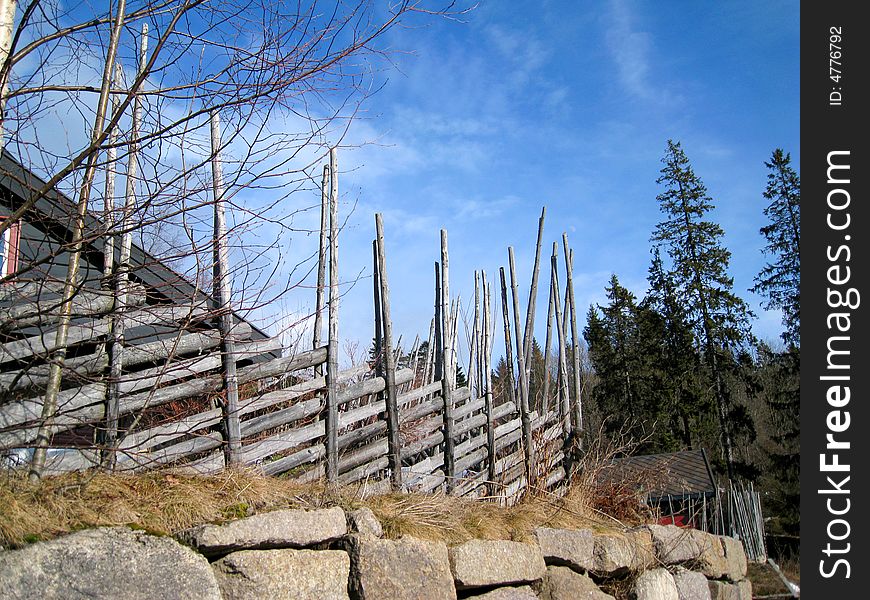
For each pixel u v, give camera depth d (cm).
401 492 611
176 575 371
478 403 809
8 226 388
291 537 429
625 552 690
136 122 441
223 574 395
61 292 427
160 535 377
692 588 761
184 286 487
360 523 473
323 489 524
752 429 2895
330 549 457
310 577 425
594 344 3691
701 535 831
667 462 973
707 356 2983
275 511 436
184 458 514
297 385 588
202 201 425
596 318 3741
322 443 605
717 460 2939
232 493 456
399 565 467
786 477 2717
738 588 863
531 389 1097
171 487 430
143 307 443
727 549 877
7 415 420
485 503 663
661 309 3209
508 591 548
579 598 612
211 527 396
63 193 419
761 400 3328
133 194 446
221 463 509
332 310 612
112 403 461
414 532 513
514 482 805
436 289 821
